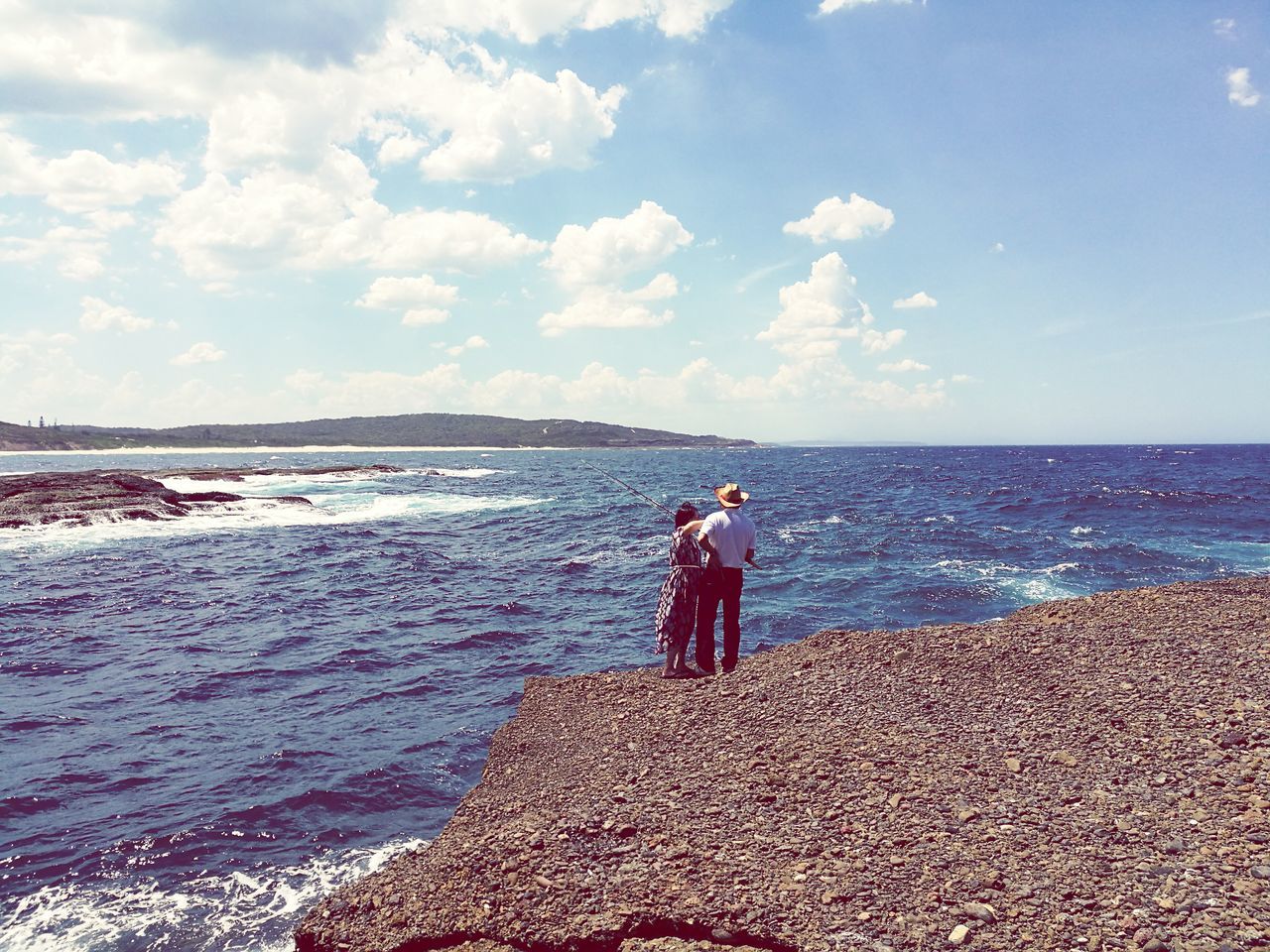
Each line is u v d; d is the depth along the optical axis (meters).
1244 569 20.11
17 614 16.64
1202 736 6.10
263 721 10.07
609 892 4.70
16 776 8.39
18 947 5.49
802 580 19.25
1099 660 8.23
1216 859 4.36
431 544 28.27
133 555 25.48
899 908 4.20
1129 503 39.22
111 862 6.65
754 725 7.50
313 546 27.59
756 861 4.86
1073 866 4.46
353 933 4.83
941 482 63.41
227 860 6.67
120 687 11.52
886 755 6.34
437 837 6.85
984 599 16.70
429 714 10.20
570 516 38.75
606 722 8.40
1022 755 6.16
